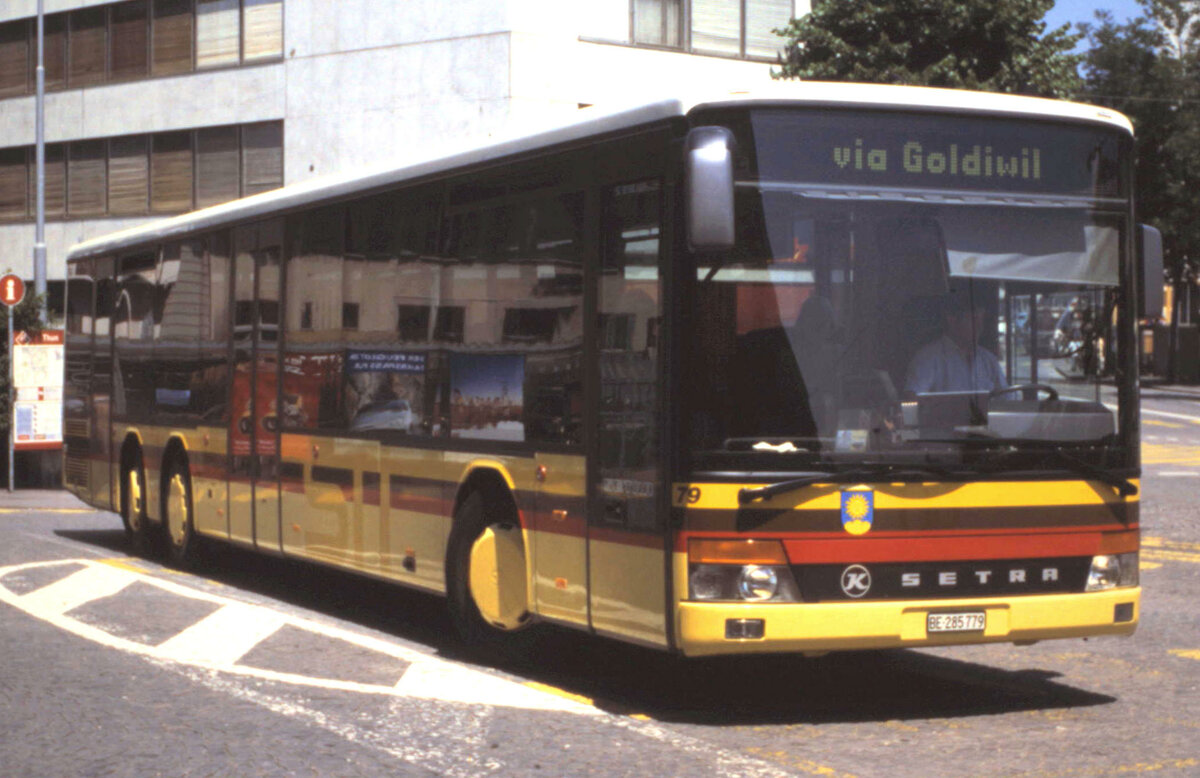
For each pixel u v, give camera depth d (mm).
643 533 7961
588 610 8500
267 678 8969
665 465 7754
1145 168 59406
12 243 42812
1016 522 7957
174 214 39531
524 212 9266
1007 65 30906
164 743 7309
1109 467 8195
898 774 6730
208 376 14227
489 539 9570
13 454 25172
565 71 33688
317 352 12008
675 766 6820
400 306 10750
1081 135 8312
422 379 10391
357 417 11297
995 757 7078
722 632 7547
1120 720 7949
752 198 7785
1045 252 8172
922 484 7793
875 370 7828
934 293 7953
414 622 11531
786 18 35875
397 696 8438
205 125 38625
